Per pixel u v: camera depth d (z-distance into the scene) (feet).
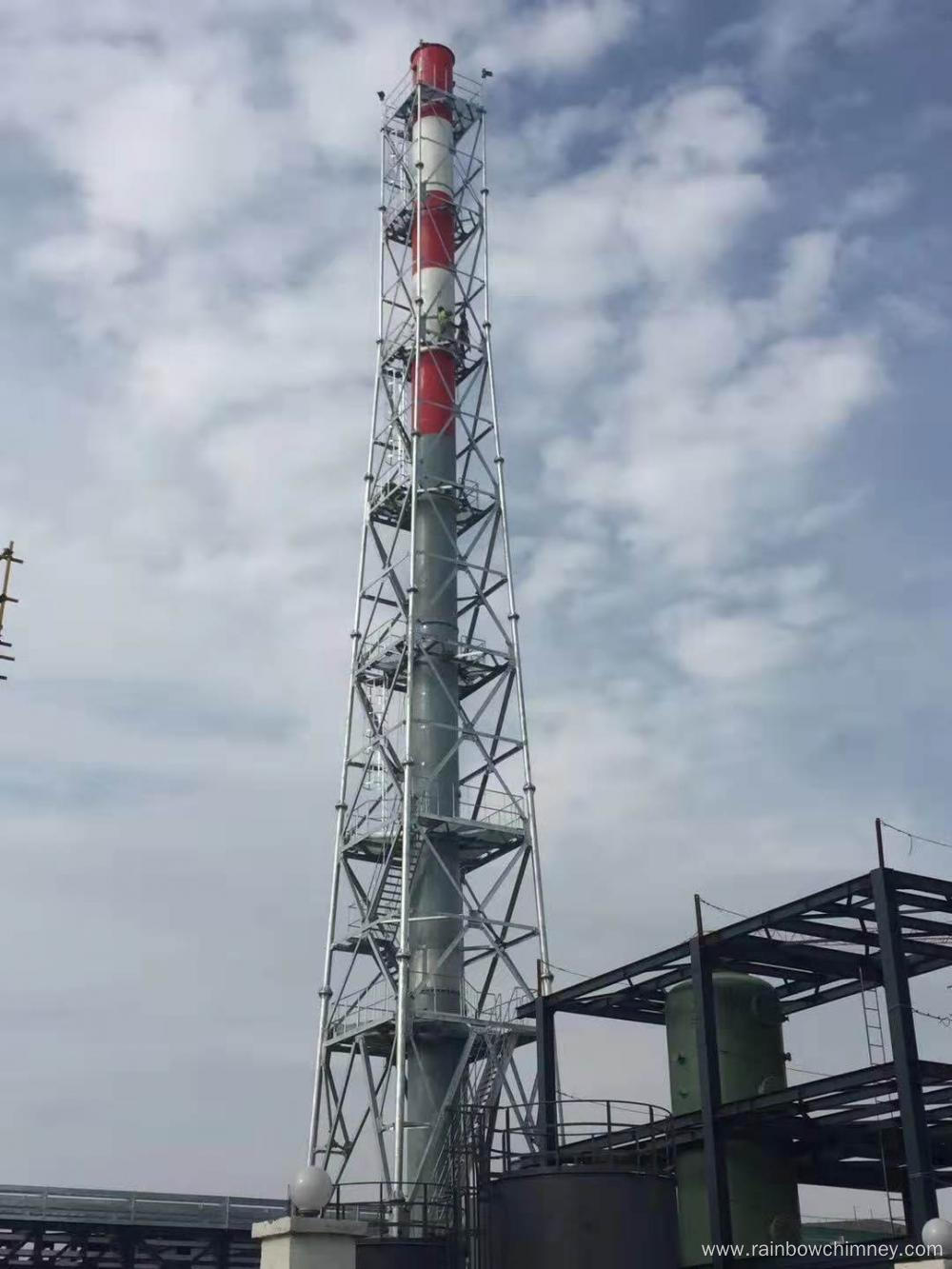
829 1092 137.90
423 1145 176.24
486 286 228.84
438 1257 133.59
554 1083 175.94
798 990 177.58
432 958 187.62
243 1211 222.69
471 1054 188.14
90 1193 213.66
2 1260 209.87
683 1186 157.38
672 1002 166.09
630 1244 120.57
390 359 226.38
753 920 151.43
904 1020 133.49
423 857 192.54
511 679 206.80
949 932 155.63
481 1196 129.70
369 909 193.06
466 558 211.20
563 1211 121.80
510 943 191.21
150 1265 218.18
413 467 210.59
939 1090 135.13
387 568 211.20
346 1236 90.38
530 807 199.62
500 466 217.56
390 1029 182.19
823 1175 168.55
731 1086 156.56
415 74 242.37
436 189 231.50
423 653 201.16
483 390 222.89
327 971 190.49
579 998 176.04
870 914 151.12
